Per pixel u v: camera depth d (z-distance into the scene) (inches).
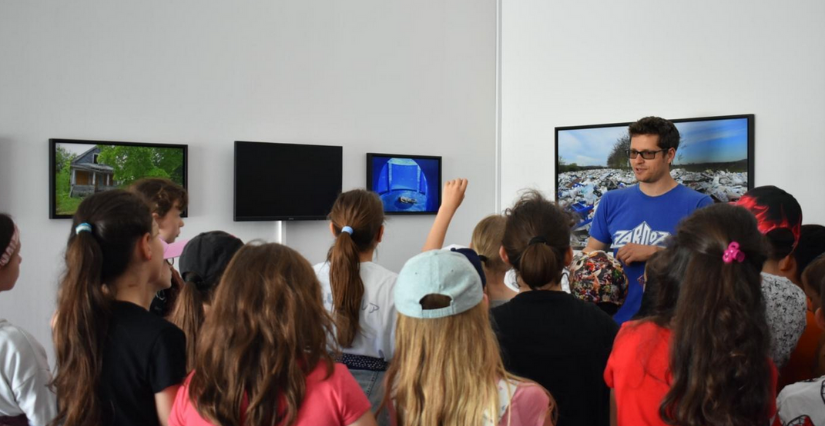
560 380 63.9
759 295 50.2
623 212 120.8
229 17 183.8
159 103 171.9
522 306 65.9
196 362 50.1
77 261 55.6
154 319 58.6
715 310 48.9
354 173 209.3
